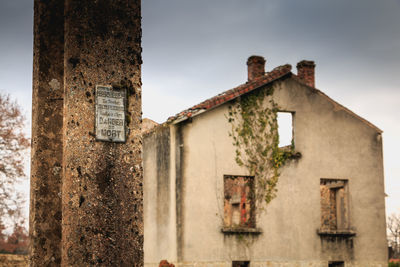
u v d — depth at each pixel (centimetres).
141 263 531
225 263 1795
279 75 1959
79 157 523
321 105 2044
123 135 543
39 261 548
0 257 1720
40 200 559
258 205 1878
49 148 572
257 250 1845
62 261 514
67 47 536
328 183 2170
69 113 525
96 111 534
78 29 538
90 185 523
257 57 2133
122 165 538
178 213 1775
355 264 2005
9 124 2730
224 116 1878
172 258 1772
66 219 514
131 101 552
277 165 1922
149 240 1925
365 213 2066
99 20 548
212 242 1794
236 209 2500
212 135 1853
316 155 2003
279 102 1967
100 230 520
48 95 580
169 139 1859
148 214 1952
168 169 1853
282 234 1895
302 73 2103
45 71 582
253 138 1905
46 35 587
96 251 516
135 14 565
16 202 2648
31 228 561
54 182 567
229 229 1817
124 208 532
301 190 1953
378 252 2056
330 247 1972
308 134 2002
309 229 1942
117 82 547
